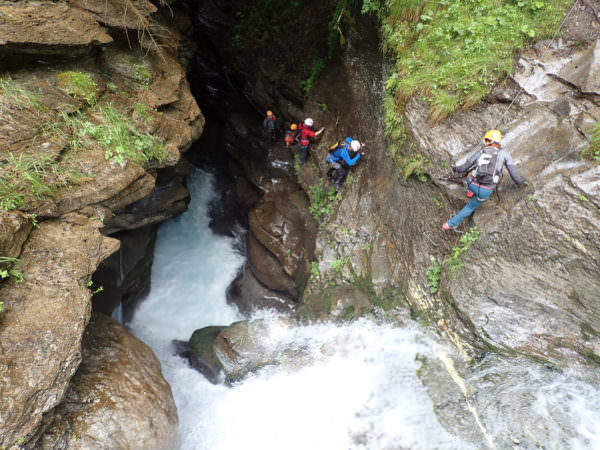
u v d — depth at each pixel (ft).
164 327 29.58
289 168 33.94
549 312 17.72
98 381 17.47
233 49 37.22
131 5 22.30
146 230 28.73
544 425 16.22
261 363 23.22
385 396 19.71
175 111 24.36
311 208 30.55
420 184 22.45
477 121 20.06
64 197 16.46
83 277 15.48
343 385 20.93
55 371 13.28
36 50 17.78
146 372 19.56
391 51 24.27
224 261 34.86
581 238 16.78
